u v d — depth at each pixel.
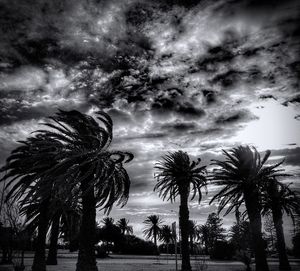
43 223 22.33
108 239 84.94
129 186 21.97
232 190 28.06
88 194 19.52
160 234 93.38
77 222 29.02
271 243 83.69
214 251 65.12
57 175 17.73
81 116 19.78
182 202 30.69
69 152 18.89
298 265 43.09
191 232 92.94
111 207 20.55
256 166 27.38
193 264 42.78
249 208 27.47
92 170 18.08
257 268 25.83
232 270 33.31
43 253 21.98
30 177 20.59
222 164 28.66
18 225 26.23
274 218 36.12
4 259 30.80
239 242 62.66
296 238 66.75
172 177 31.05
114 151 19.98
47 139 19.91
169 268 34.03
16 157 21.28
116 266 37.12
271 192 35.16
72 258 53.28
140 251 89.62
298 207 34.94
